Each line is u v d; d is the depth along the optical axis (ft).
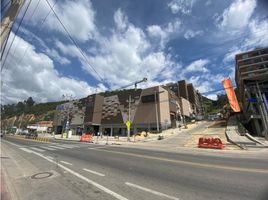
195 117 259.19
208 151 51.24
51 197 16.49
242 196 15.58
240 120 137.59
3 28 21.21
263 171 24.53
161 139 99.35
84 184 19.98
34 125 295.28
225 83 83.41
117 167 28.53
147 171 25.40
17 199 16.30
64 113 237.25
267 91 114.11
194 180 20.59
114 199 15.52
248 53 125.70
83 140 109.81
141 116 154.92
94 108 189.47
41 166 31.09
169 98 176.96
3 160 38.09
